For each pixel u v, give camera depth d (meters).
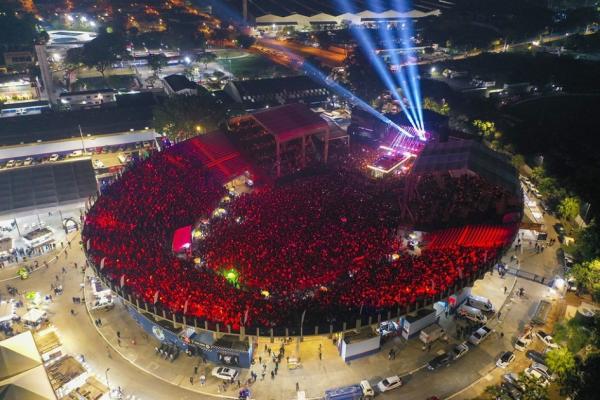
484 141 185.25
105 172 152.88
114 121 177.00
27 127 168.88
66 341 90.12
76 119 176.38
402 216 117.38
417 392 80.12
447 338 91.06
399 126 166.12
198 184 130.75
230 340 85.12
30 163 156.88
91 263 97.50
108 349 88.69
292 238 108.12
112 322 95.38
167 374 83.75
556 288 103.75
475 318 94.38
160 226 111.88
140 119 179.75
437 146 130.12
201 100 173.12
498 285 105.56
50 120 174.38
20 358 74.62
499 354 87.88
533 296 102.38
